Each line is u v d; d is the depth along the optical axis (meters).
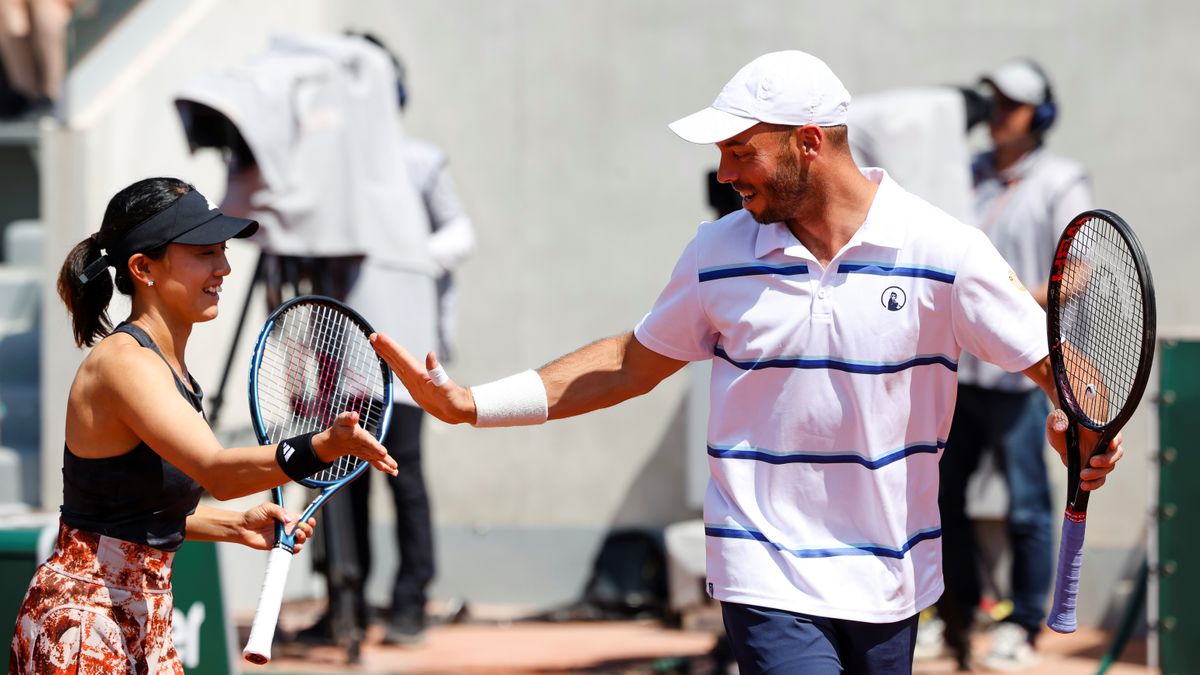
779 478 11.94
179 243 11.61
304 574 29.27
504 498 29.77
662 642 25.91
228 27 27.75
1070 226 11.98
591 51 29.67
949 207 23.00
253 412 12.54
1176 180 28.02
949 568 23.58
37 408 23.30
